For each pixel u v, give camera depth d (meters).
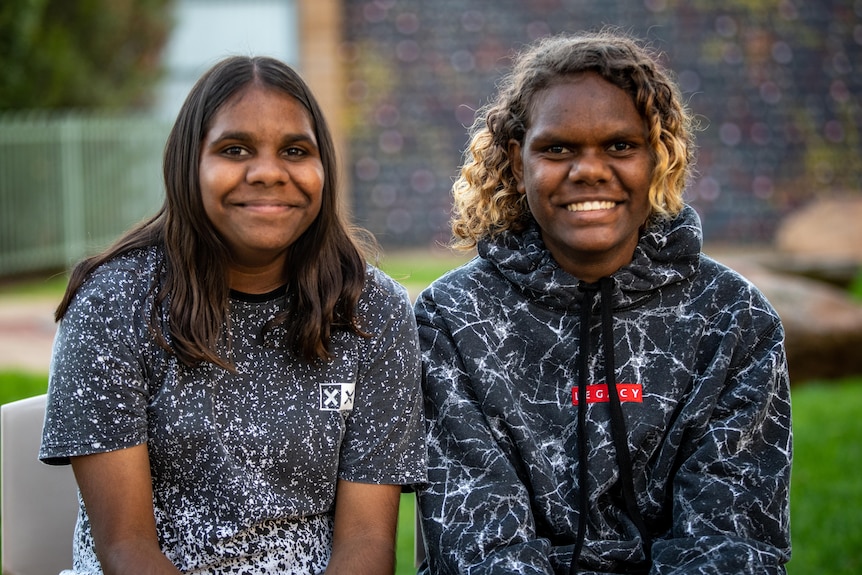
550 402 2.40
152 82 13.45
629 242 2.41
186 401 2.16
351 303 2.27
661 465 2.34
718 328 2.38
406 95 12.74
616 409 2.33
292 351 2.24
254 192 2.16
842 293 8.18
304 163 2.21
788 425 2.34
